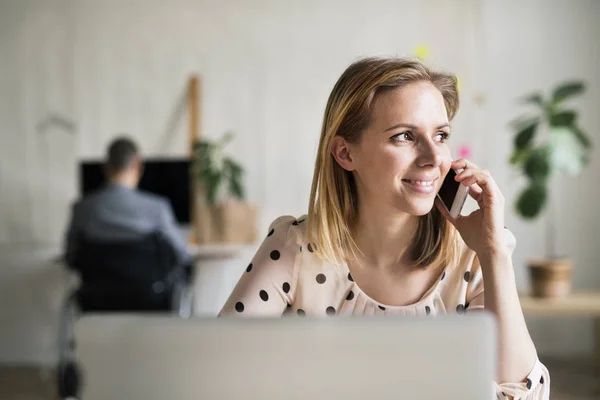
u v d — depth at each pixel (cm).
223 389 62
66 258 371
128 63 490
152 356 62
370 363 61
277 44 487
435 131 101
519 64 471
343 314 111
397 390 61
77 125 491
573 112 383
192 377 62
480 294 113
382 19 481
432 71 105
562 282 356
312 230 113
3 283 473
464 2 475
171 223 368
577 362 446
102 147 491
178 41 489
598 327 439
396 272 110
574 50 467
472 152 472
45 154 491
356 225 111
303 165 487
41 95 491
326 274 111
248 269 114
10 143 491
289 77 486
